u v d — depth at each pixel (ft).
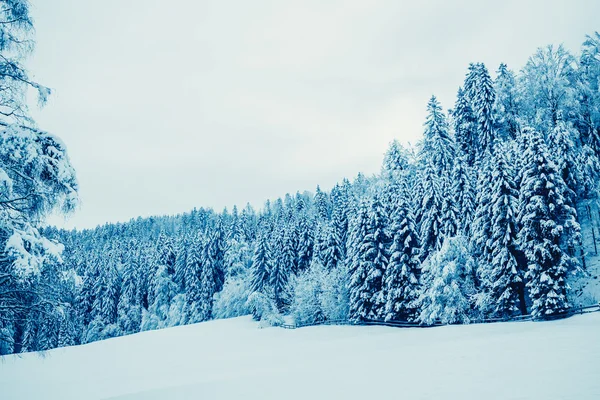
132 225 514.27
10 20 30.76
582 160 114.32
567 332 58.70
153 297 249.96
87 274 262.47
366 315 131.23
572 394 24.09
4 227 28.12
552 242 89.25
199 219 489.26
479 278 105.70
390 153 210.18
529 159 94.22
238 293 215.92
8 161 29.66
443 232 118.32
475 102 161.27
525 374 31.37
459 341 64.95
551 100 144.66
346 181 323.78
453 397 27.07
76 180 32.12
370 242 132.36
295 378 44.68
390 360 49.78
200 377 65.82
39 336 34.19
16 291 30.25
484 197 104.73
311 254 208.33
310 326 152.66
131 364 101.30
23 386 76.33
